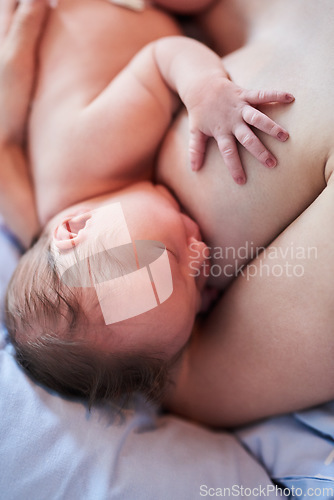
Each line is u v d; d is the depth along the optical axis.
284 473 0.81
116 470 0.76
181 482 0.77
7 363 0.85
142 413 0.86
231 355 0.84
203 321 0.92
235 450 0.85
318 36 0.78
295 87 0.76
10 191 0.99
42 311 0.78
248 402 0.85
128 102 0.88
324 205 0.72
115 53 0.98
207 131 0.81
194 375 0.89
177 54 0.88
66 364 0.79
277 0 0.87
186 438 0.85
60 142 0.92
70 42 0.99
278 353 0.78
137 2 1.02
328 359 0.75
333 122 0.72
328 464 0.77
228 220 0.82
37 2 1.00
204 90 0.81
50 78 0.98
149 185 0.90
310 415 0.83
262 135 0.77
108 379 0.80
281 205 0.78
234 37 0.99
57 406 0.80
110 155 0.89
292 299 0.75
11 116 1.00
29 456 0.74
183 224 0.83
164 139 0.91
